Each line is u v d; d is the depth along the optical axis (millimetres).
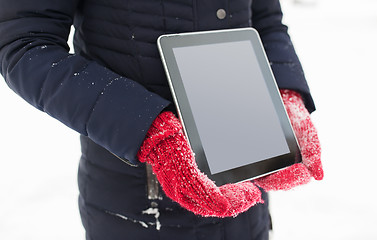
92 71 700
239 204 674
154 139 636
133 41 796
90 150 906
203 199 614
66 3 772
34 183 2459
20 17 731
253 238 944
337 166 2662
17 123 3461
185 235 858
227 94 760
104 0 803
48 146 3010
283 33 1055
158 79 812
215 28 839
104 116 659
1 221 2100
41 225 2072
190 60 742
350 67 5445
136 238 870
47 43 729
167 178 630
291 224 2074
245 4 893
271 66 966
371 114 3703
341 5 11461
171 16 797
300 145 857
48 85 686
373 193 2326
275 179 817
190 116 701
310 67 5527
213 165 699
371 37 7133
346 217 2121
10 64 719
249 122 770
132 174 845
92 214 919
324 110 3869
